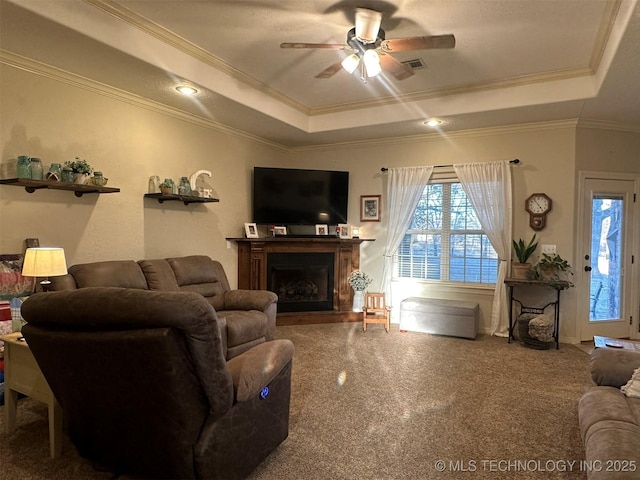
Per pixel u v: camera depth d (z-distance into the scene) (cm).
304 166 620
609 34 302
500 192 490
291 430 247
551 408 282
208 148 490
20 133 313
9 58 304
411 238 561
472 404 287
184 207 462
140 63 321
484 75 399
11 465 208
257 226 572
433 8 282
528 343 436
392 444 232
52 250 271
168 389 156
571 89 390
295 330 500
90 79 355
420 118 464
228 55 365
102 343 156
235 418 182
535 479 201
